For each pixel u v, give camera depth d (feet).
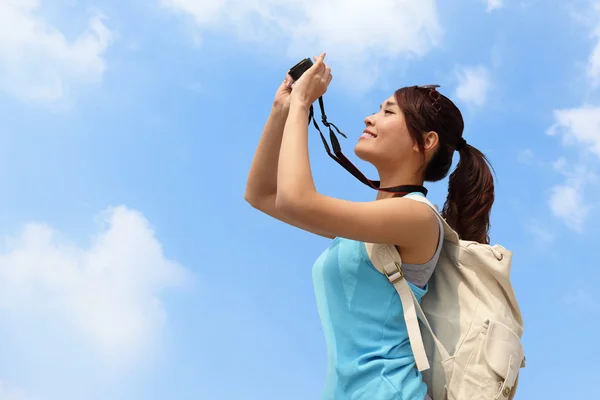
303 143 5.88
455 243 6.31
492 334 6.03
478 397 5.90
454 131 6.68
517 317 6.35
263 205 7.22
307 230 7.13
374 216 5.78
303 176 5.68
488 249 6.27
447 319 6.16
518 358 6.13
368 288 6.07
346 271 6.16
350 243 6.21
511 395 6.22
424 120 6.49
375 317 6.02
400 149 6.48
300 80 6.20
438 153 6.69
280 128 6.91
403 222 5.87
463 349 6.02
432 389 6.09
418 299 6.17
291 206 5.62
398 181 6.55
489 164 6.98
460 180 6.86
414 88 6.63
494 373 5.95
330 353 6.17
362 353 6.03
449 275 6.32
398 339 6.03
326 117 6.68
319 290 6.38
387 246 6.02
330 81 6.38
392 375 5.86
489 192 6.82
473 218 6.79
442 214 6.98
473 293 6.23
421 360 5.80
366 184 6.80
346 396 5.97
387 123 6.51
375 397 5.80
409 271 6.12
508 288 6.23
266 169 7.09
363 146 6.56
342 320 6.13
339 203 5.71
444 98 6.66
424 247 6.05
